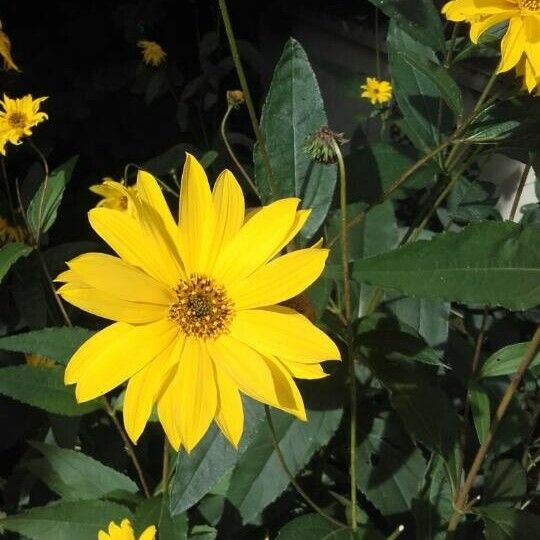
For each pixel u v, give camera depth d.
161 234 0.31
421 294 0.31
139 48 0.81
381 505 0.40
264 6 0.84
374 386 0.42
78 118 0.77
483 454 0.35
